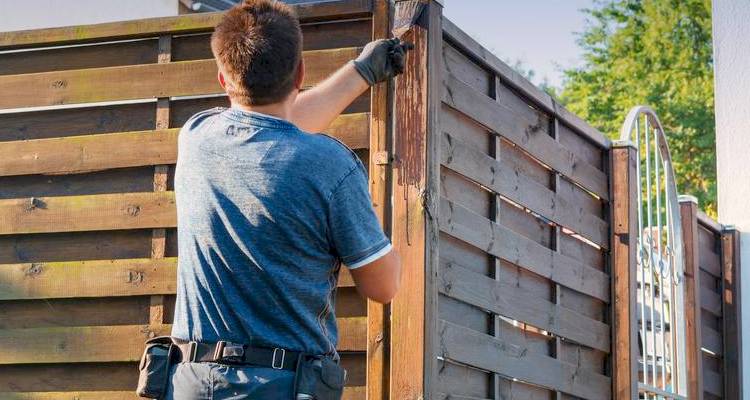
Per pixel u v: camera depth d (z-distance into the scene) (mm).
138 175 3748
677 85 26234
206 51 3781
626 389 4898
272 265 2346
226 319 2344
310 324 2377
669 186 6512
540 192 4367
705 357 7422
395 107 3451
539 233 4383
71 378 3693
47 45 3900
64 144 3801
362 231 2400
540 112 4473
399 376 3289
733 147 7766
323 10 3596
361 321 3424
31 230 3775
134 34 3803
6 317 3775
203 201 2400
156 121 3758
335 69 3566
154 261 3654
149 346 2451
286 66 2443
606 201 5117
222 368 2320
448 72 3684
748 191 7723
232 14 2488
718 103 7809
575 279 4617
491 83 4027
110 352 3637
